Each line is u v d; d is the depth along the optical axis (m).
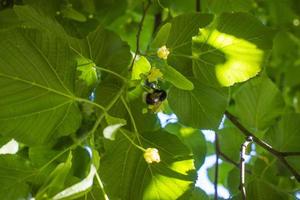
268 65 1.54
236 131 1.10
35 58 0.89
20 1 1.09
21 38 0.89
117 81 0.95
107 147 0.94
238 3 1.13
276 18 1.46
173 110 0.98
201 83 0.98
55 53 0.90
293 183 1.07
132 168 0.95
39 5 1.08
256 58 0.95
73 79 0.91
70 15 1.09
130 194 0.95
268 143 1.05
